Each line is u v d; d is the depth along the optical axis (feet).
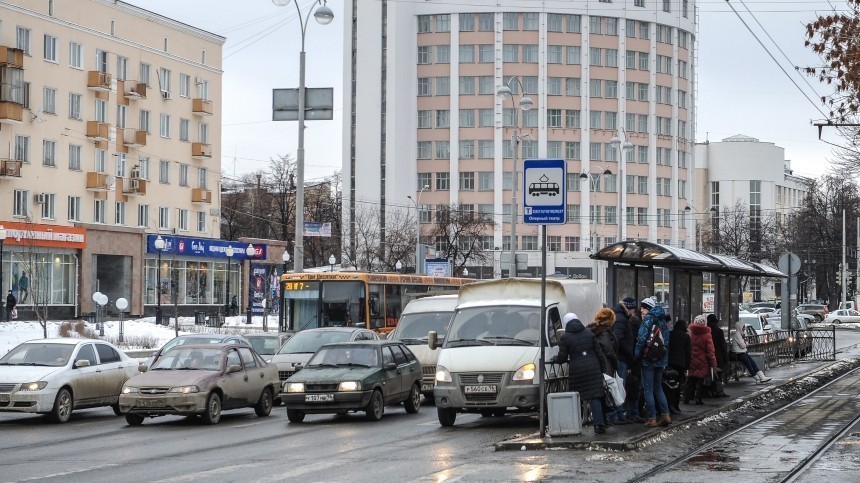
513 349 68.95
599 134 371.56
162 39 249.96
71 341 81.10
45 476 48.19
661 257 79.97
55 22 215.92
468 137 367.45
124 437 66.64
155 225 246.88
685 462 49.47
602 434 57.67
